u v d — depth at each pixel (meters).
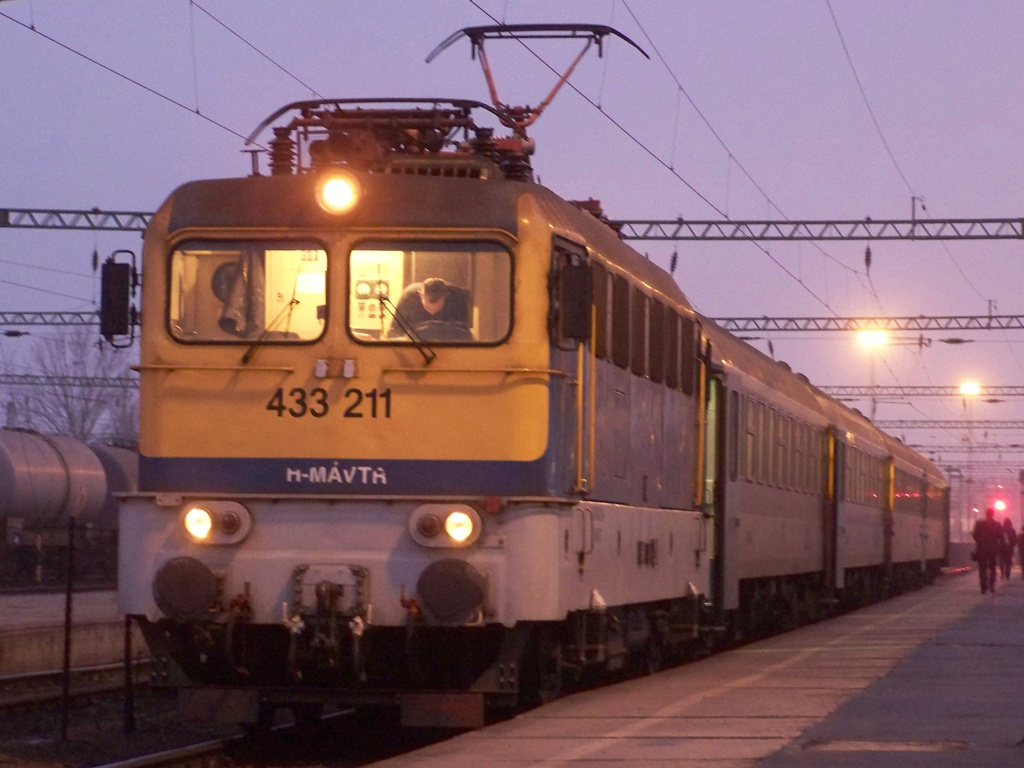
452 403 21.95
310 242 22.36
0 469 68.94
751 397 40.56
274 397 22.19
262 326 22.34
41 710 30.80
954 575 127.81
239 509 21.81
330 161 25.11
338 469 21.97
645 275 28.27
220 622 21.52
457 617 20.91
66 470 72.94
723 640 39.88
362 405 22.05
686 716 22.56
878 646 36.84
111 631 39.19
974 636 39.81
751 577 40.34
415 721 22.12
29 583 71.75
